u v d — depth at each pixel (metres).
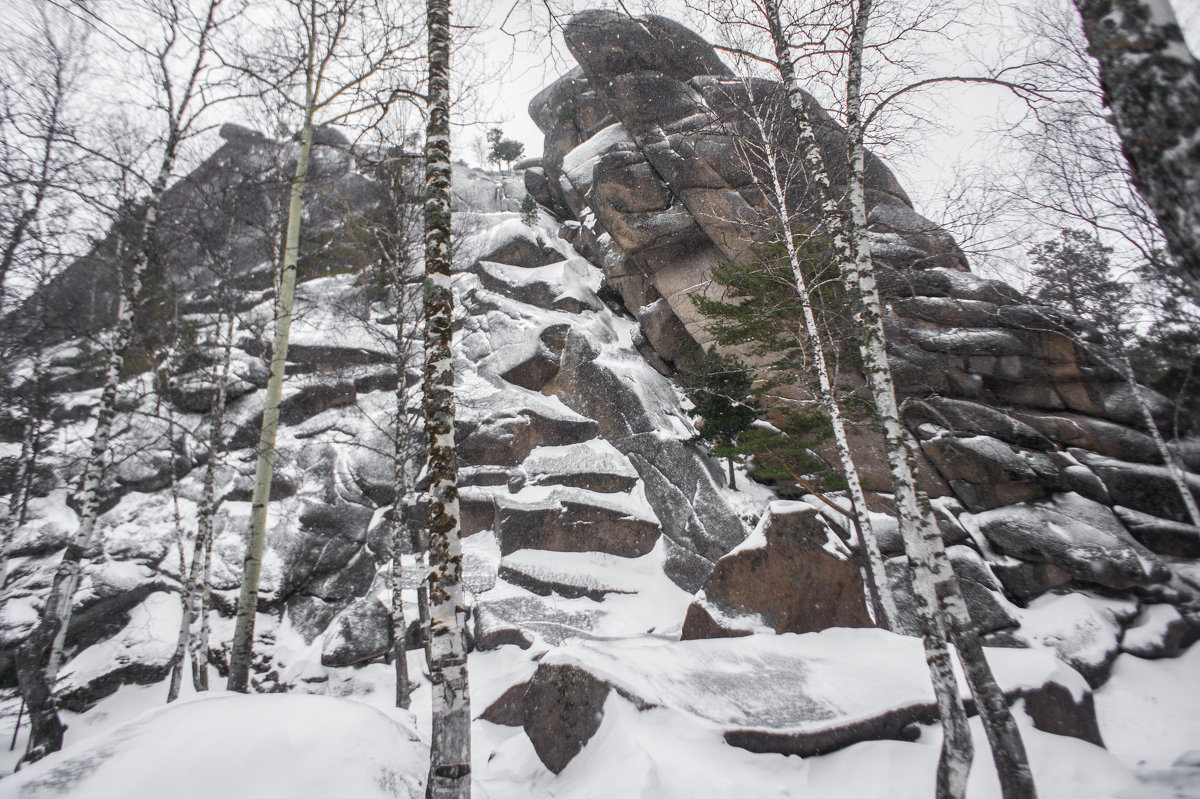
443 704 4.62
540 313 25.25
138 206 10.02
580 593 15.52
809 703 6.95
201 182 11.15
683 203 19.67
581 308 26.48
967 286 17.95
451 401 5.52
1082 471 15.87
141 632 14.88
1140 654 12.25
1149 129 2.58
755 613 9.26
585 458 19.55
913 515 5.79
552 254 30.08
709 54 21.09
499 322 24.81
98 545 16.75
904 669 7.54
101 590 15.42
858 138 7.08
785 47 8.21
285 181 10.97
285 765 4.51
